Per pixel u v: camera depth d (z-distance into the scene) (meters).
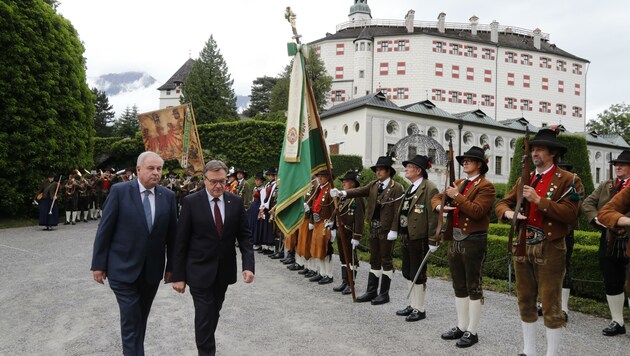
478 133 48.75
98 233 4.21
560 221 4.36
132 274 4.18
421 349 5.05
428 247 6.14
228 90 59.03
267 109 82.56
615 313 5.73
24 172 19.45
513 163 12.15
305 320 6.14
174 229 4.54
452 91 71.81
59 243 13.21
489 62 74.25
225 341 5.27
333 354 4.88
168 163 33.19
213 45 60.88
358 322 6.08
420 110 46.41
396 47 71.31
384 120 43.69
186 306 6.81
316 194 8.87
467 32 78.31
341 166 37.78
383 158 7.10
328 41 73.81
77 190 19.84
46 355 4.77
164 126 19.64
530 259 4.54
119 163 36.22
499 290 8.12
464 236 5.23
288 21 7.04
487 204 5.14
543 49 78.31
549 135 4.57
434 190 6.09
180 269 4.26
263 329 5.73
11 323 5.85
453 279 5.48
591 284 7.43
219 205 4.42
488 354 4.91
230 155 35.22
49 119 20.05
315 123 7.08
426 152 18.33
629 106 69.88
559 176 4.48
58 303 6.81
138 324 4.22
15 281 8.20
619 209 4.09
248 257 4.48
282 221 6.85
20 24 19.16
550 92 77.62
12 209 18.98
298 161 6.77
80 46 23.38
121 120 82.62
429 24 77.44
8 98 18.81
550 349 4.43
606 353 5.02
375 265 7.26
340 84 72.88
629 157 5.84
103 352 4.87
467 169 5.38
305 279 9.09
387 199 6.99
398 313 6.45
